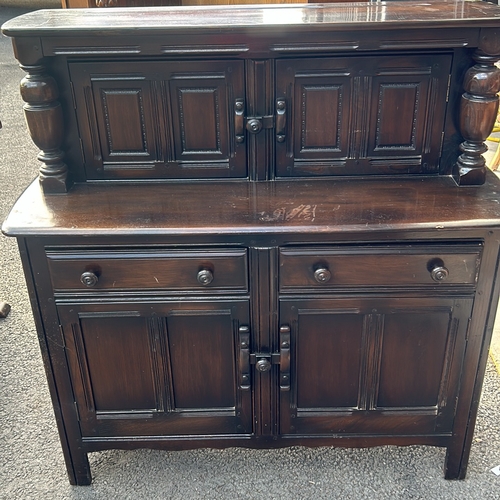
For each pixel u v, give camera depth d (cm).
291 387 171
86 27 148
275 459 191
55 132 162
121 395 172
